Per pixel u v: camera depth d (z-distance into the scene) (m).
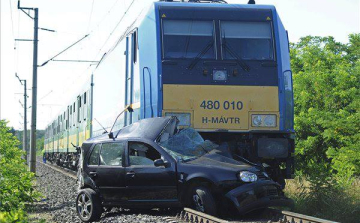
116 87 15.98
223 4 12.87
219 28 12.58
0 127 23.92
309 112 20.62
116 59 16.20
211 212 9.39
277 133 12.48
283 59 12.78
